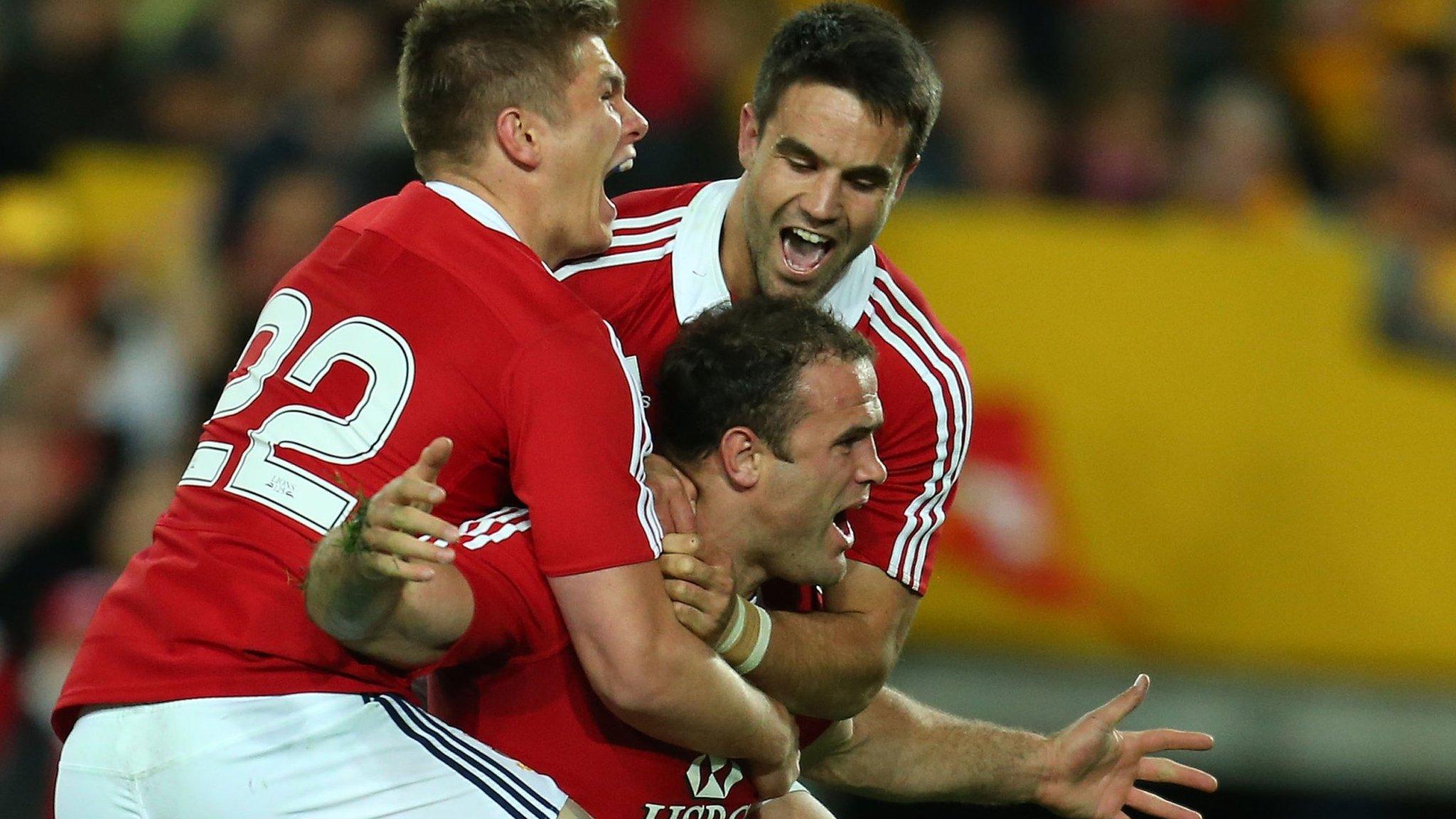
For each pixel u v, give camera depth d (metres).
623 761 11.73
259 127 25.61
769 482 11.83
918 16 28.58
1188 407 23.73
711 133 25.78
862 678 12.73
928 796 14.30
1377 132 30.72
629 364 12.36
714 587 11.47
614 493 11.04
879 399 12.90
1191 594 23.58
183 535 11.35
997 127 26.92
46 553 23.61
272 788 10.80
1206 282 23.84
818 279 12.56
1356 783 24.08
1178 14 29.89
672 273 12.76
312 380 11.35
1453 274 24.44
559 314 11.37
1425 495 24.05
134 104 29.16
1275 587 23.77
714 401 11.84
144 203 27.11
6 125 28.67
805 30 12.34
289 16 27.83
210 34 28.84
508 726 11.69
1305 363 23.94
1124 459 23.59
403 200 11.91
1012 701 23.08
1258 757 23.62
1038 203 26.86
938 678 23.03
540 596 11.27
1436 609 23.97
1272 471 23.80
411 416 11.15
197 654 11.03
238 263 24.03
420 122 12.02
